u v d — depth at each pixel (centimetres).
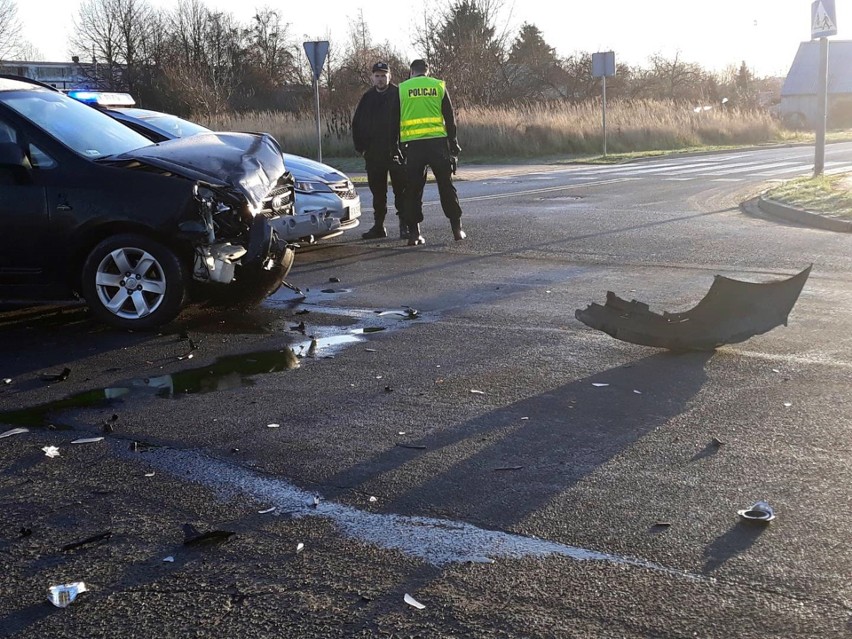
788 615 308
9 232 734
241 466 453
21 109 770
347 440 484
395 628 306
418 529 379
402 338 697
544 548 359
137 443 488
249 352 669
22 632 312
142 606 325
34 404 562
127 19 6284
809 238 1132
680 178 2042
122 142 818
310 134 3064
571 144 3172
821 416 500
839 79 7519
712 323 638
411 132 1134
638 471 433
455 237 1189
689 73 6100
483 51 4375
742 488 411
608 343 667
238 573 346
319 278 954
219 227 744
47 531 388
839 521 376
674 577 334
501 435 486
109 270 738
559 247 1114
